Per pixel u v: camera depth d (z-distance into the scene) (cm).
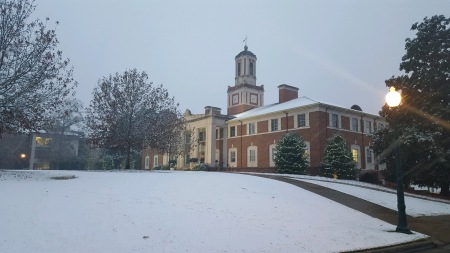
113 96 2577
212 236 901
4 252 695
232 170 4472
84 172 1925
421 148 2409
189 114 5316
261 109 4903
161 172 2223
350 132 3909
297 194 1600
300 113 3853
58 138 5750
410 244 1002
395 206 1705
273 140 4100
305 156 3278
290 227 1062
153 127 2616
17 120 1692
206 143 4822
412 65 2742
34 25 1731
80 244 771
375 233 1099
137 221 955
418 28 2811
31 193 1141
